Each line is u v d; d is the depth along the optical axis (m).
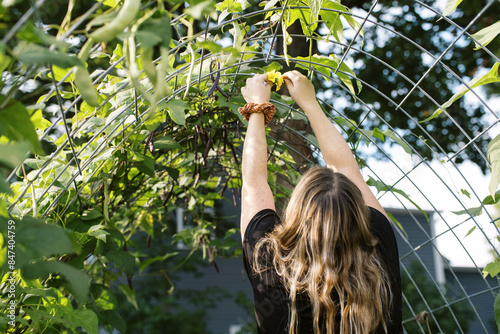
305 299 1.23
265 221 1.34
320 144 1.62
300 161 2.79
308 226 1.27
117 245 1.79
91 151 1.64
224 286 11.03
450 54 6.28
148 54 0.86
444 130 6.46
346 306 1.19
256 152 1.46
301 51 3.52
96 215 1.72
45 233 0.77
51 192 1.61
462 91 1.54
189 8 0.84
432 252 11.51
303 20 1.66
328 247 1.23
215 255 2.92
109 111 1.75
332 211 1.27
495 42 5.93
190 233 2.85
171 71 1.73
